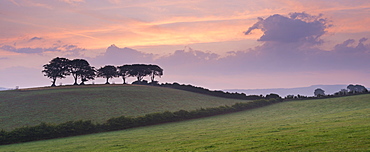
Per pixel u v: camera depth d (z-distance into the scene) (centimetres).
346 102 7344
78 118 6525
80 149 3148
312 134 2445
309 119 4375
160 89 11950
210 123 5484
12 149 3825
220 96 11250
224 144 2447
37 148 3669
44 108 7394
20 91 10000
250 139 2577
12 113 6844
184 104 8950
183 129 4622
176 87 13175
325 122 3475
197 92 12012
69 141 4197
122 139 3784
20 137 4606
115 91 10338
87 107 7669
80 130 5156
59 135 4934
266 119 5462
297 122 4025
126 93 10069
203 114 7050
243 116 6612
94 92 9906
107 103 8288
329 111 6022
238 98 10888
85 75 15538
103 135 4722
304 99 9462
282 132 2859
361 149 1723
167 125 5741
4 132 4541
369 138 1992
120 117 5719
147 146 2822
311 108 7131
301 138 2303
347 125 2817
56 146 3697
